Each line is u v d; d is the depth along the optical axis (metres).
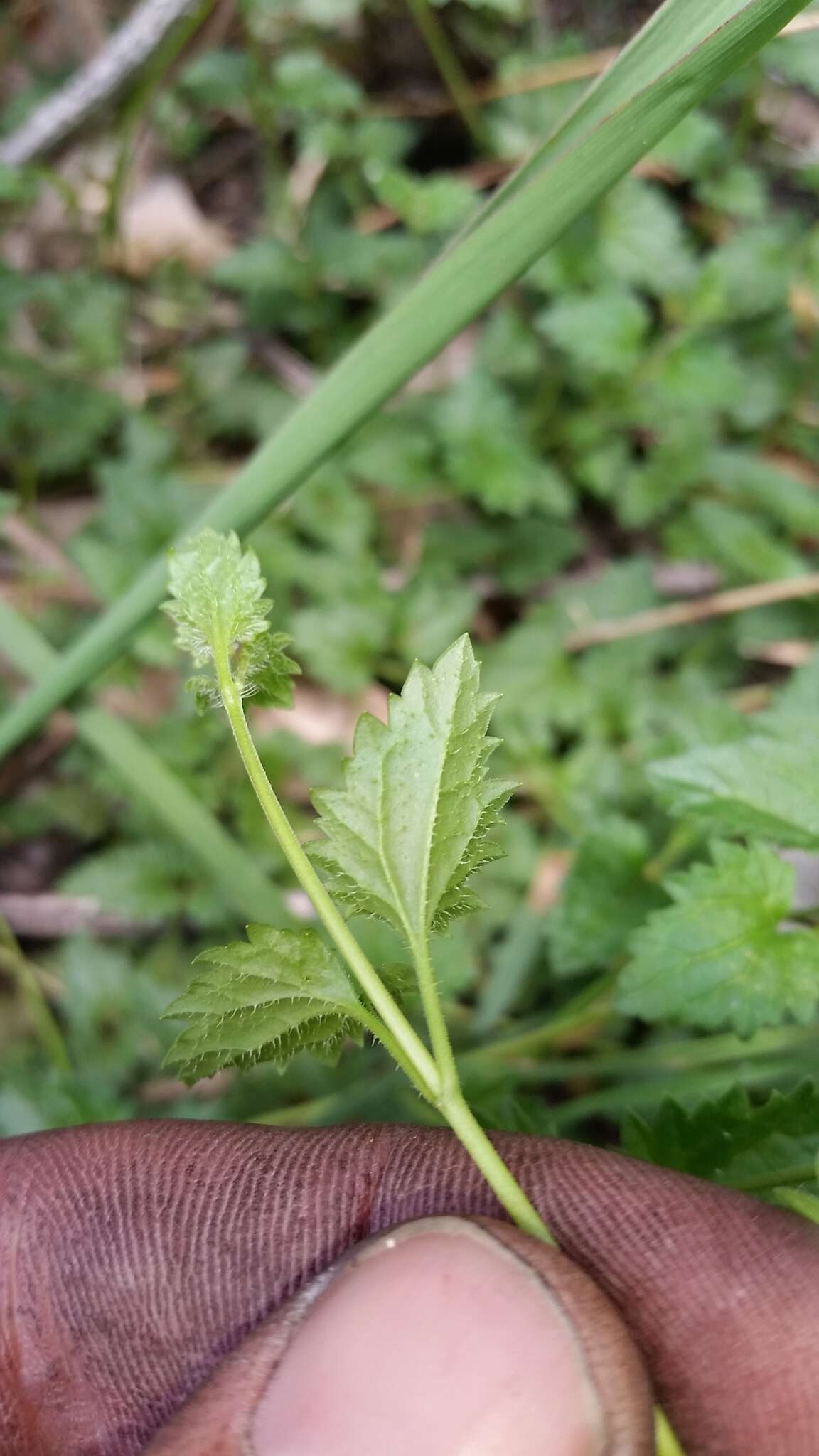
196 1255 0.11
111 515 0.19
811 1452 0.10
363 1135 0.11
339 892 0.10
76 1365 0.11
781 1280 0.10
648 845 0.14
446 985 0.15
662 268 0.20
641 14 0.22
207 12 0.18
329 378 0.12
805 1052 0.14
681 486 0.20
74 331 0.21
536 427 0.21
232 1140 0.11
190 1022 0.10
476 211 0.11
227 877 0.16
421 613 0.19
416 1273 0.10
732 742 0.12
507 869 0.18
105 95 0.20
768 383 0.21
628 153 0.11
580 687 0.19
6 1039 0.18
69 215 0.21
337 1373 0.10
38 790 0.20
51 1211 0.11
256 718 0.19
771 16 0.10
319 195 0.23
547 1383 0.09
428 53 0.23
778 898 0.12
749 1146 0.12
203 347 0.22
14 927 0.19
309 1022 0.10
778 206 0.23
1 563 0.21
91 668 0.14
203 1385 0.10
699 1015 0.12
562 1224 0.10
